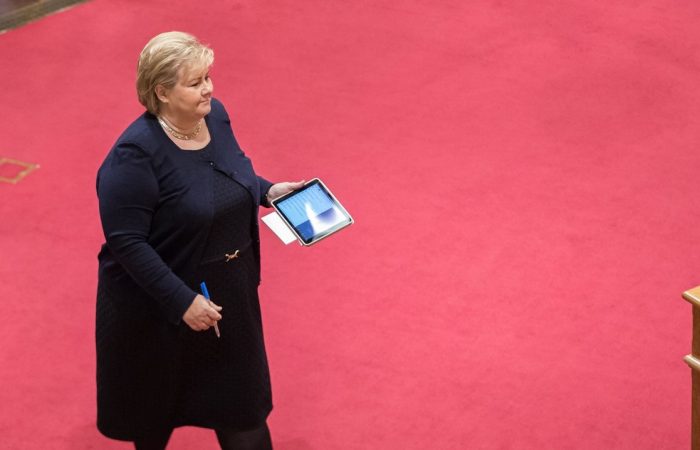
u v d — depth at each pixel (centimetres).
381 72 2498
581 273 1858
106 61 2578
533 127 2275
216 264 1238
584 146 2208
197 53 1156
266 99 2409
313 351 1716
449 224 1992
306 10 2770
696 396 1084
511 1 2769
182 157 1189
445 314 1778
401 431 1559
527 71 2475
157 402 1298
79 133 2308
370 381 1653
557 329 1738
